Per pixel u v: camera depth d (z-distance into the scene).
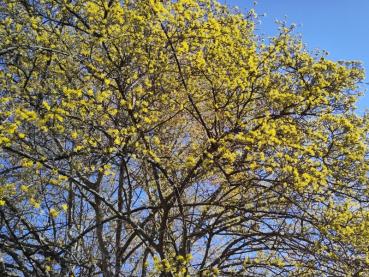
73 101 6.77
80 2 8.09
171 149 9.23
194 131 9.59
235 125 7.58
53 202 8.30
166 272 6.79
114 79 7.70
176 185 7.57
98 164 7.70
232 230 8.50
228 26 8.30
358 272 7.03
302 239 7.50
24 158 7.20
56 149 8.41
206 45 8.06
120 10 7.58
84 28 8.49
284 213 7.34
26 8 8.30
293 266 7.90
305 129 8.17
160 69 8.09
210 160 7.05
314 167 7.45
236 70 7.79
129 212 7.44
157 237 8.66
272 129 6.91
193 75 8.38
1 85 7.86
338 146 7.82
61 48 8.00
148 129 7.87
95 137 7.57
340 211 7.39
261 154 7.05
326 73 8.61
